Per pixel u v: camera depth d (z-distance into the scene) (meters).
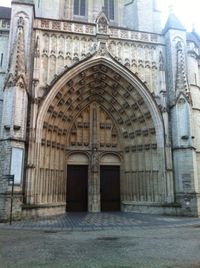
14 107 19.73
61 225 16.14
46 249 9.77
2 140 19.61
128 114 26.59
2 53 24.86
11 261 8.09
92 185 25.61
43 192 21.81
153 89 25.56
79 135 26.66
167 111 24.84
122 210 25.83
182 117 23.97
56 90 22.94
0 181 18.86
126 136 26.95
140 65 25.84
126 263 7.83
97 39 24.92
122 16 32.19
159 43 26.58
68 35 24.53
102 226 15.76
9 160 18.89
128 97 26.16
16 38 21.44
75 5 31.06
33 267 7.42
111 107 27.47
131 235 13.00
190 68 28.09
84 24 25.08
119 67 24.81
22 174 19.61
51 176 23.05
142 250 9.59
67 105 25.27
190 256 8.66
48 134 23.28
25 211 19.42
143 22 29.86
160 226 15.95
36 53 22.64
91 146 26.50
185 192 22.50
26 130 21.00
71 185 25.78
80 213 23.73
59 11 29.11
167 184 23.09
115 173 27.02
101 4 31.50
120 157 27.06
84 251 9.45
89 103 27.31
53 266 7.52
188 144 23.31
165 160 23.61
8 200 18.23
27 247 10.12
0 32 25.31
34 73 22.27
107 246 10.32
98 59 24.33
